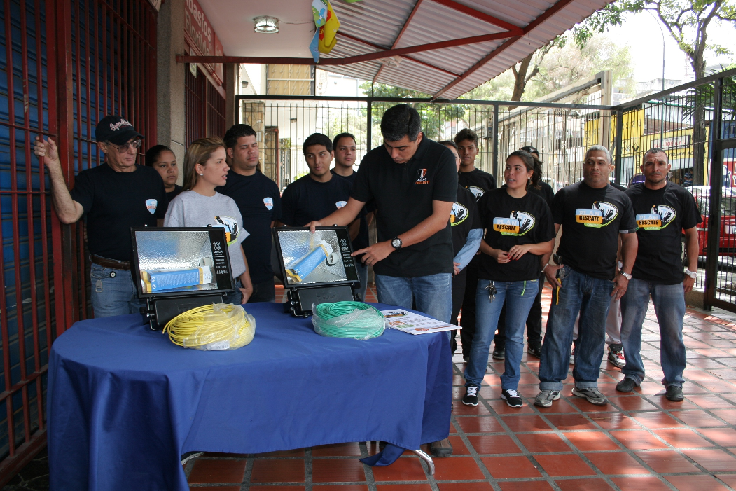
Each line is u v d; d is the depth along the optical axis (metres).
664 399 3.92
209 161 3.02
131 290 3.21
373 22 6.76
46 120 3.20
